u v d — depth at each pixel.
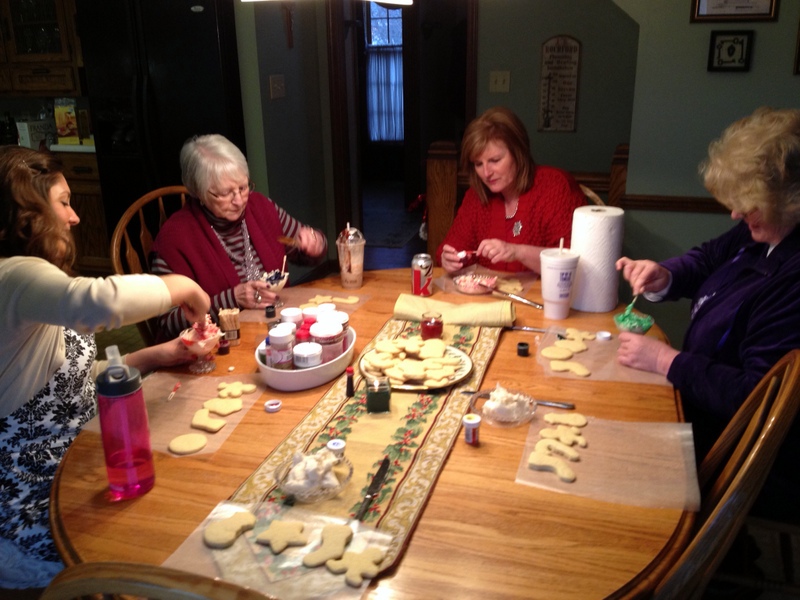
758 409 1.15
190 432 1.25
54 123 4.88
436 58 6.65
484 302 1.90
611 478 1.10
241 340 1.67
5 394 1.29
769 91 2.51
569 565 0.91
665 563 0.92
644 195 2.73
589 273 1.80
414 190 6.73
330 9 4.34
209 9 3.47
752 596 1.50
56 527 1.01
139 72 3.70
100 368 1.51
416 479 1.09
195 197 2.00
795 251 1.34
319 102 4.57
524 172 2.17
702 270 1.77
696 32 2.52
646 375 1.46
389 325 1.75
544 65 4.17
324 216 4.82
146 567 0.70
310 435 1.23
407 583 0.88
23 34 4.44
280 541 0.95
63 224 1.41
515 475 1.11
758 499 1.39
